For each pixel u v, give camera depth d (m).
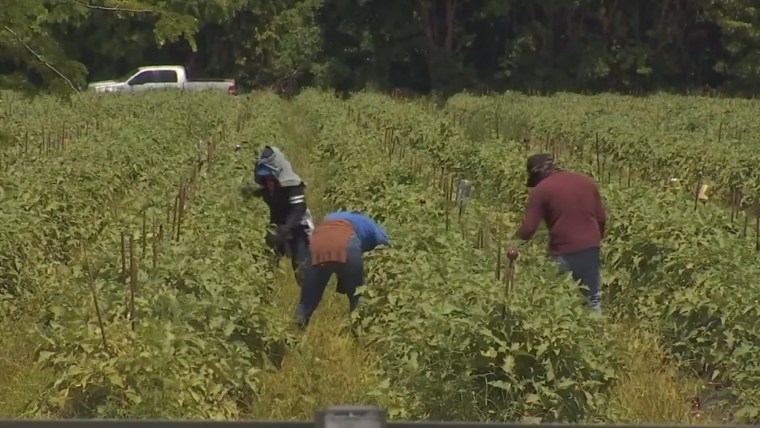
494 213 52.72
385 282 36.09
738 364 32.06
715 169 71.06
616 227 45.88
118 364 27.86
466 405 28.39
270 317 33.84
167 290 32.19
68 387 27.88
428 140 83.94
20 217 42.91
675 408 30.58
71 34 189.12
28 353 33.53
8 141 58.09
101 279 34.06
